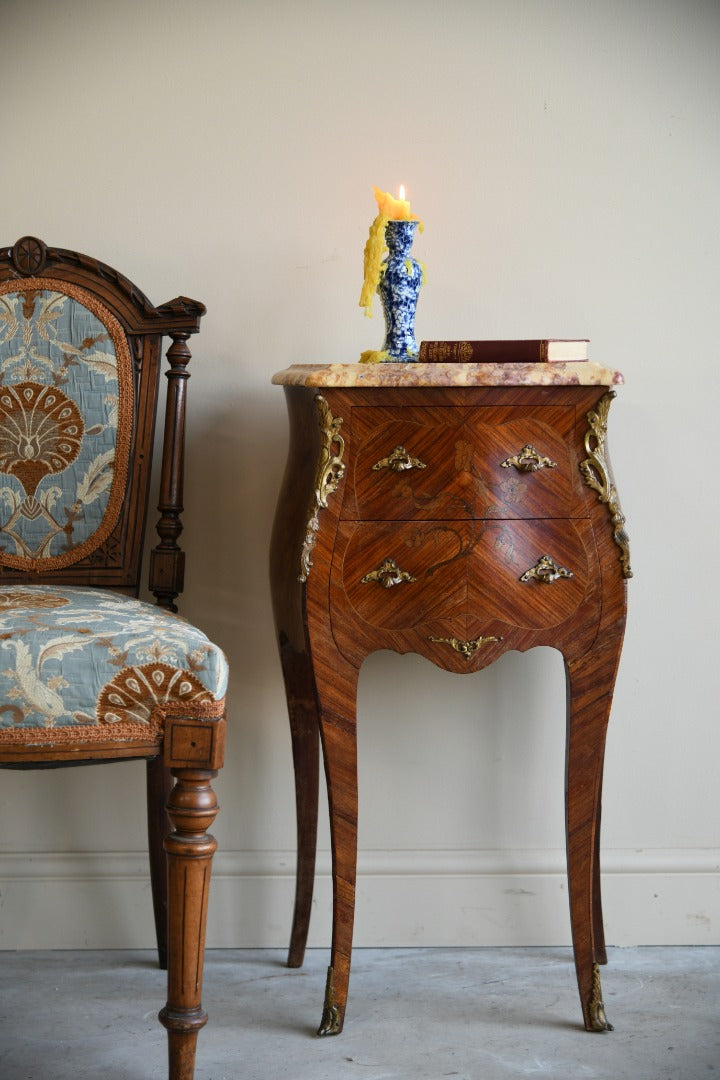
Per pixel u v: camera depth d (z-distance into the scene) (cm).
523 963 191
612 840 201
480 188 196
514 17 195
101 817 199
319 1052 158
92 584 177
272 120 195
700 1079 150
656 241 197
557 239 197
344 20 195
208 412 199
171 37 194
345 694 158
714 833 201
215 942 199
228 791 200
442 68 195
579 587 158
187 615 200
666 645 200
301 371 162
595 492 157
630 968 188
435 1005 174
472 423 155
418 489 155
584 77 195
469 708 199
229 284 197
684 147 196
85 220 196
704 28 195
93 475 176
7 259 178
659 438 198
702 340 198
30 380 177
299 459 170
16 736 130
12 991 178
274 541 182
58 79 194
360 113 196
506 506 156
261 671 200
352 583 156
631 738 201
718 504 199
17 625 135
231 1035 164
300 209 196
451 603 156
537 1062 155
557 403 156
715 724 201
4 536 176
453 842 201
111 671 132
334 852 162
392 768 200
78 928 197
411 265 171
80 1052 157
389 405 154
